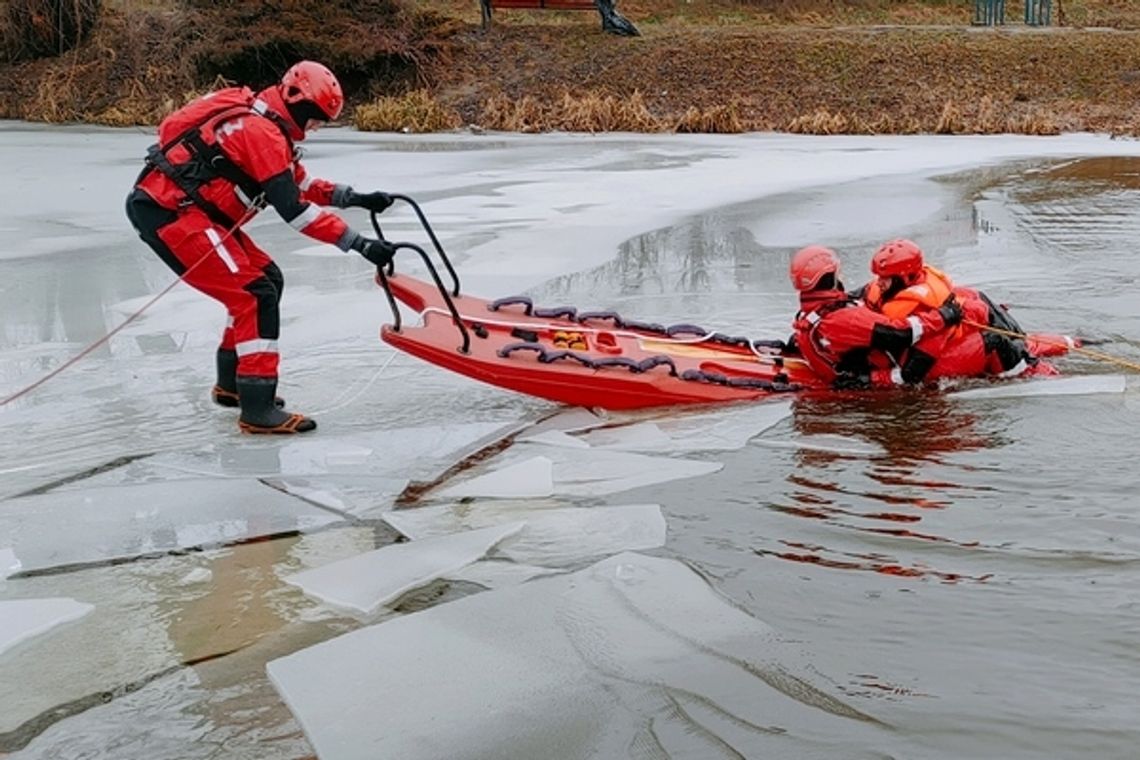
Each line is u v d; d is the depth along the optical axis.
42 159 18.08
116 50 27.95
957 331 5.41
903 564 3.44
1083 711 2.56
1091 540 3.57
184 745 2.57
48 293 8.10
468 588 3.36
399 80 27.20
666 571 3.39
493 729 2.56
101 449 4.91
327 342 6.70
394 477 4.46
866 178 14.59
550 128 23.98
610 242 9.86
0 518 4.05
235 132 4.82
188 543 3.79
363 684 2.77
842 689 2.70
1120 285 7.77
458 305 5.50
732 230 10.48
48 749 2.58
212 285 4.95
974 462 4.37
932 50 26.52
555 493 4.18
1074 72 25.50
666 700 2.67
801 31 28.62
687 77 26.25
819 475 4.28
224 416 5.36
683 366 5.48
